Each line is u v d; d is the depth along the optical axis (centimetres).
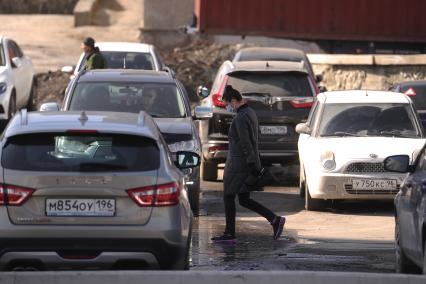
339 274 1966
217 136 4384
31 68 6097
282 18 8881
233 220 3011
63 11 10919
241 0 8869
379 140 3719
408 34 8919
